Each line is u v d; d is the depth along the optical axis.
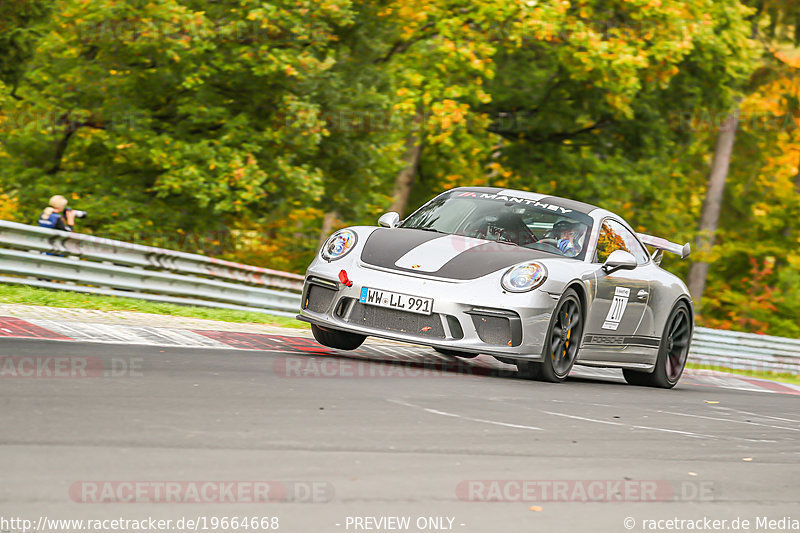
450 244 25.25
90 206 61.28
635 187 81.44
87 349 21.05
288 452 12.36
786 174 117.38
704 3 75.00
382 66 72.25
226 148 59.50
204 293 41.22
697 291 106.75
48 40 60.50
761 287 113.06
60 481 9.88
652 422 19.56
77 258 37.06
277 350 25.34
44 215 36.59
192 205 64.06
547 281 23.92
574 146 84.50
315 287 25.14
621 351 28.48
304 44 61.34
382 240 25.45
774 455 17.14
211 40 59.19
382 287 23.73
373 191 76.19
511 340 23.28
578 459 14.16
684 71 80.94
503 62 78.94
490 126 83.12
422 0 67.50
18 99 65.12
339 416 15.57
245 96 63.22
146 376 17.78
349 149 68.25
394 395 18.64
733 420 22.22
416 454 13.12
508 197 28.70
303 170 62.22
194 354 22.27
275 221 81.81
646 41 72.00
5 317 25.14
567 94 80.94
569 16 69.56
